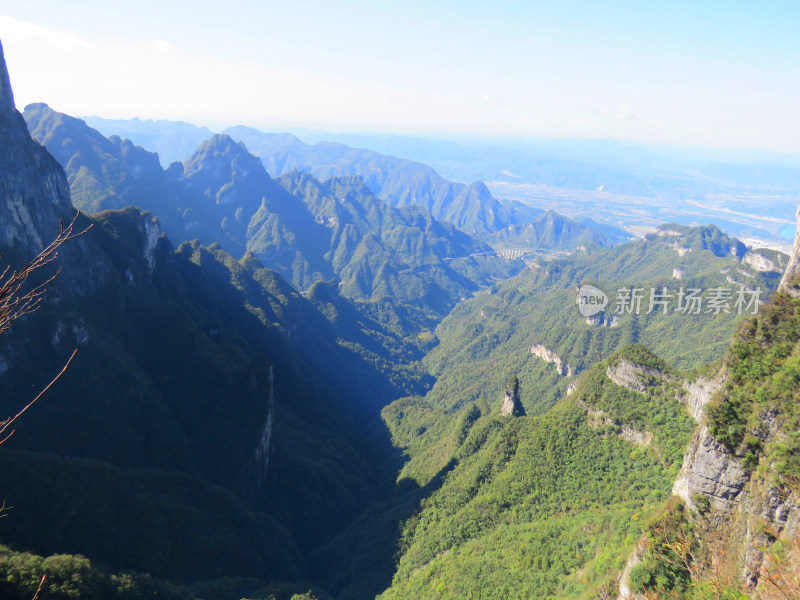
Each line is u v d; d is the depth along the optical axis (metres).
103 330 126.88
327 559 113.38
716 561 43.06
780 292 52.31
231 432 120.56
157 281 167.00
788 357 46.22
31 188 119.38
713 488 45.81
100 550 81.94
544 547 78.44
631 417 93.25
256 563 97.19
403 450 166.12
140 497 92.81
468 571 80.69
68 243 126.69
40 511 80.12
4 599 58.44
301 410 174.75
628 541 63.56
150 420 115.44
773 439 42.69
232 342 166.25
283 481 130.00
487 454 109.62
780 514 39.31
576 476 93.12
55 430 97.81
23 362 100.25
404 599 84.44
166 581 78.88
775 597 29.66
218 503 104.50
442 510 103.81
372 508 124.88
